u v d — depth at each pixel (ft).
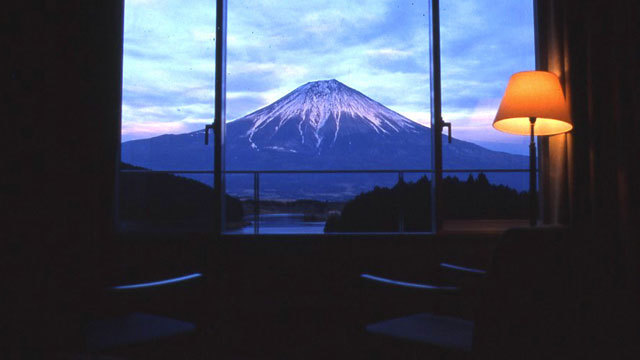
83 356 3.67
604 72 7.17
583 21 7.47
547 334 3.66
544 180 8.36
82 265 6.01
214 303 8.21
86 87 7.00
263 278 8.29
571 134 7.38
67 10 6.67
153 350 5.65
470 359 4.17
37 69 6.10
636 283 6.73
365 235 8.27
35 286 4.93
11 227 5.16
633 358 6.64
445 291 4.64
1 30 5.81
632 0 6.96
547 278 3.64
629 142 6.88
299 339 8.14
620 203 6.94
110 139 7.50
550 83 6.97
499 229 8.38
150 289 5.16
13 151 5.59
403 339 4.70
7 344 4.34
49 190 5.83
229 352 7.88
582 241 3.63
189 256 8.30
